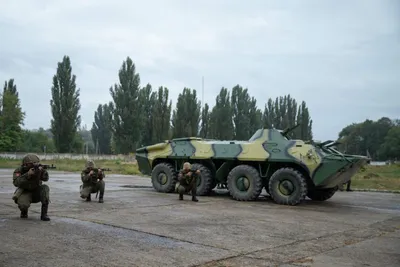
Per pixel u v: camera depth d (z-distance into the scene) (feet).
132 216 27.78
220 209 33.40
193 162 45.83
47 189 25.52
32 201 25.76
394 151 241.76
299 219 29.53
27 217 25.86
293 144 39.75
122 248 18.90
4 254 17.24
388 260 18.52
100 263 16.44
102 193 34.81
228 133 162.61
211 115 166.20
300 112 190.49
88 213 28.35
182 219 27.48
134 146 163.02
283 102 189.98
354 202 43.14
